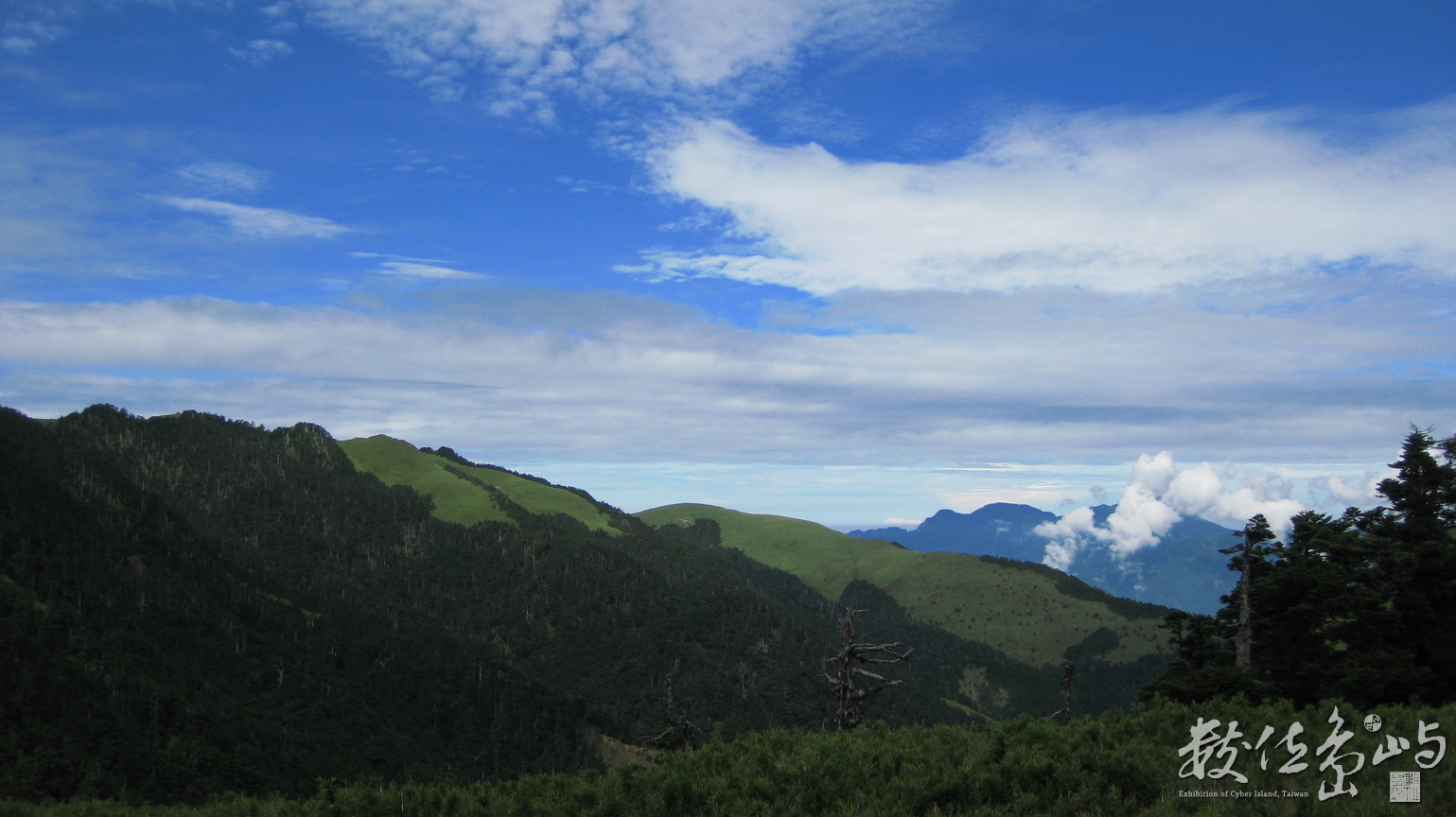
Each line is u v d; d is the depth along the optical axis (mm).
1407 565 31359
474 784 15750
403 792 15188
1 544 125688
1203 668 34625
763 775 14023
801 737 16625
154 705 105312
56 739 90875
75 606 120500
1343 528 35625
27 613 110500
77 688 100562
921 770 13531
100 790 87625
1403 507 34625
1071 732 15297
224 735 107438
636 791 14180
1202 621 36719
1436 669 29094
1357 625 30312
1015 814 11977
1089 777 12648
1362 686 27406
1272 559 34469
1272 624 33812
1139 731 15266
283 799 17031
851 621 26688
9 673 96688
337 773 113438
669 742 33906
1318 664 29906
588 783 15062
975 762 13547
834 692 26469
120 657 112875
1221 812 11578
